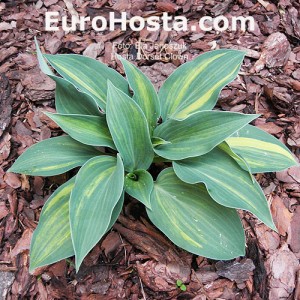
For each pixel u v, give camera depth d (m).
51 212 0.40
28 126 0.51
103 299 0.41
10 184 0.46
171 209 0.40
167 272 0.42
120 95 0.38
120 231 0.44
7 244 0.43
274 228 0.38
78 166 0.45
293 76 0.57
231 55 0.45
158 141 0.41
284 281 0.43
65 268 0.42
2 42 0.58
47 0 0.62
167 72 0.55
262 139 0.44
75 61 0.44
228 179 0.40
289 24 0.61
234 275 0.43
